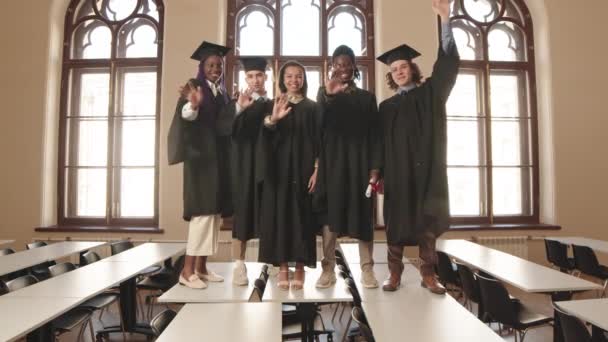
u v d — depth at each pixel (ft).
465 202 17.48
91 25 17.65
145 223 16.84
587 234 16.81
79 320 9.62
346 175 7.72
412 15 16.61
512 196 17.71
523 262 11.23
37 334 7.72
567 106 17.06
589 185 16.93
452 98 17.60
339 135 7.74
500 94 17.87
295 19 17.29
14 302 7.52
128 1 17.61
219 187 8.28
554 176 16.88
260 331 5.93
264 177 7.78
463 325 6.04
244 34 17.22
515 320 8.94
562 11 17.30
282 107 7.39
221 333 5.85
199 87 8.00
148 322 12.92
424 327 5.95
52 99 16.93
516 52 17.93
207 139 8.24
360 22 17.33
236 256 8.63
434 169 7.43
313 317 8.61
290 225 7.85
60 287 8.61
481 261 11.35
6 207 16.37
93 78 17.44
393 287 7.84
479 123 17.66
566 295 9.07
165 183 16.08
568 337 6.90
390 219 7.68
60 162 17.08
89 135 17.33
